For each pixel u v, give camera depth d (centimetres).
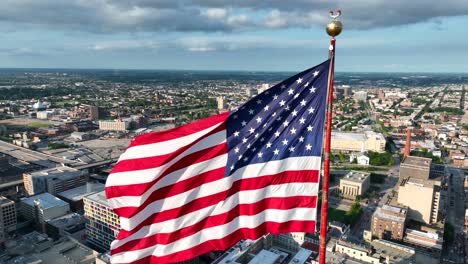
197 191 4603
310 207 4653
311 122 4575
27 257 17825
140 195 4484
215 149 4606
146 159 4509
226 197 4650
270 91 4575
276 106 4591
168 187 4541
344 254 17988
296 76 4528
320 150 4581
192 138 4566
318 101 4534
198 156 4584
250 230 4666
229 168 4625
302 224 4662
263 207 4672
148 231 4528
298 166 4612
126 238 4469
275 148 4622
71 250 19762
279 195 4650
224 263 17400
